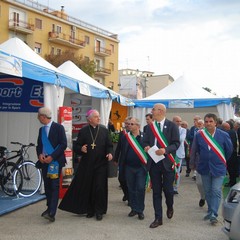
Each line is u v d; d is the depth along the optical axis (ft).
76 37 168.04
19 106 28.09
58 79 25.54
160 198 18.89
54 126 19.47
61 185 24.99
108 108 36.91
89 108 38.73
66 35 160.97
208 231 17.97
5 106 28.35
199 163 19.39
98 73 182.29
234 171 31.73
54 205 19.34
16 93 28.19
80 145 20.53
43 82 25.45
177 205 23.94
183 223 19.40
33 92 27.81
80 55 162.71
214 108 55.47
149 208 23.07
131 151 20.59
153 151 18.34
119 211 22.21
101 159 20.61
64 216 20.80
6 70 18.88
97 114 20.68
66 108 25.67
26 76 21.35
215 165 18.76
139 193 20.33
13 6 135.64
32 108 27.78
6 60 18.94
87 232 17.75
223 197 26.63
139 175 20.43
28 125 27.84
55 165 19.08
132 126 20.79
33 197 24.81
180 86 51.42
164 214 21.40
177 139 18.60
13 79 28.32
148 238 16.87
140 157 20.27
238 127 34.42
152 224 18.57
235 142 31.27
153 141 18.67
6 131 28.25
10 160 27.99
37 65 23.40
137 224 19.24
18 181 25.02
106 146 20.85
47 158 18.88
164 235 17.33
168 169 18.60
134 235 17.31
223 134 19.03
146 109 49.52
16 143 26.17
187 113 57.16
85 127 20.81
